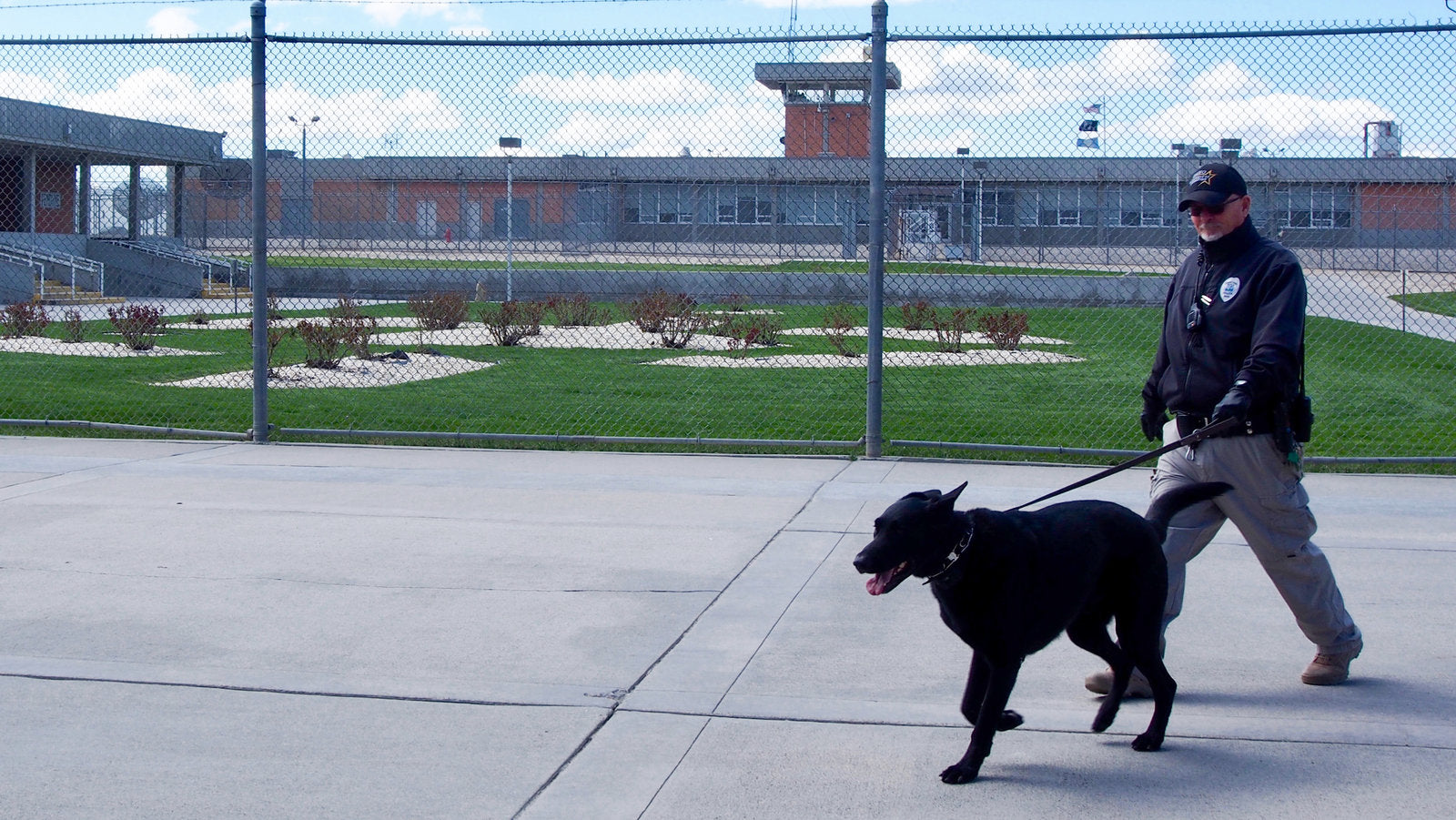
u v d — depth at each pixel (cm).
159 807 349
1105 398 1245
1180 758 387
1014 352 1670
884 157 860
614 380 1384
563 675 456
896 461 881
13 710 421
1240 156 1081
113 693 438
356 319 1630
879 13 830
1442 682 453
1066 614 381
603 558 619
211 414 1099
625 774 373
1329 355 1648
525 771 374
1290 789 364
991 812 348
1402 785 366
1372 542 649
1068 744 400
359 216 1739
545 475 833
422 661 471
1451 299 1873
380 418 1082
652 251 1856
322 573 589
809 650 485
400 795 357
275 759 383
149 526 679
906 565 368
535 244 1820
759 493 772
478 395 1245
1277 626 517
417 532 669
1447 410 1166
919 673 460
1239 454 429
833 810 349
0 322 1880
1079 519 391
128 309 1961
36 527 673
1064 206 1733
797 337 1914
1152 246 1708
